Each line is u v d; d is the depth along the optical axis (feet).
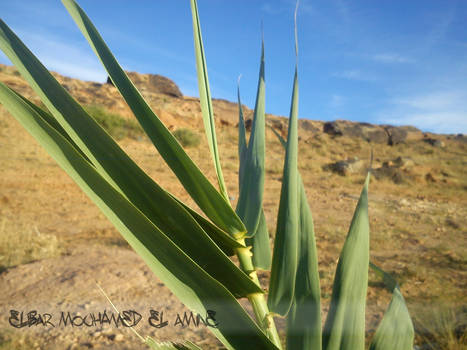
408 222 30.30
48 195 31.32
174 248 1.63
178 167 1.97
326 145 121.70
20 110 1.58
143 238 1.62
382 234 23.85
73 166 1.58
